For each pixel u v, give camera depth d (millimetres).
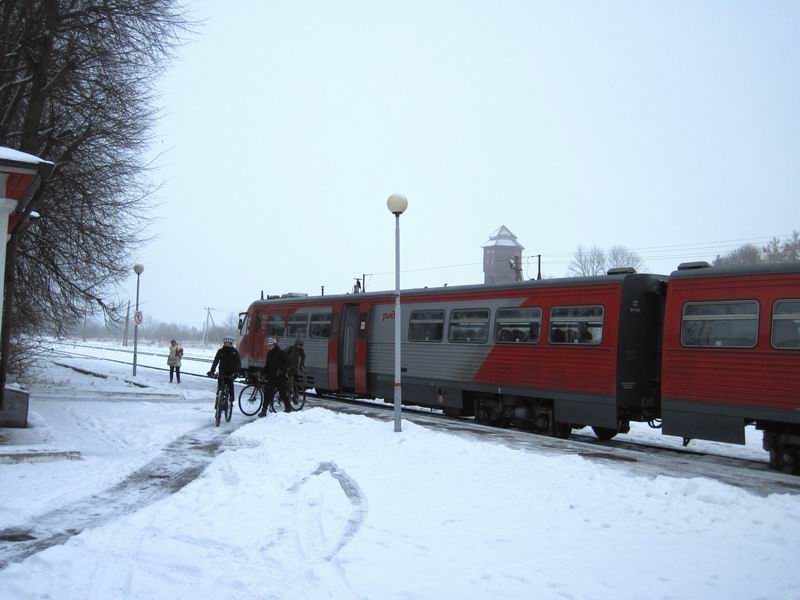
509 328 16531
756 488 9344
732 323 12219
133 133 20656
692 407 12617
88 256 20250
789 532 6605
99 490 8500
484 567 5539
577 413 14734
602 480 8867
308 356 23953
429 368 18766
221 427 14906
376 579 5234
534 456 10609
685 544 6242
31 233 18984
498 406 16953
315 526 6836
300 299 25016
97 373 31984
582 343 14773
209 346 102938
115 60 18531
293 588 5098
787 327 11500
